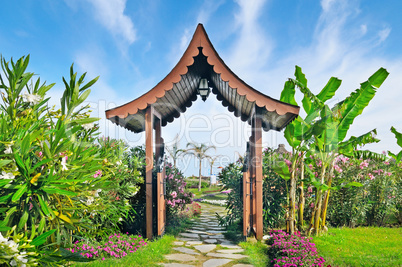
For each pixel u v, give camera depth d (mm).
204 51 6594
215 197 20125
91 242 5438
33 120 3420
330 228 8586
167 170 9164
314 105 7938
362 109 7789
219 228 9102
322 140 7953
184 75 7117
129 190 6609
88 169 3359
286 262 5117
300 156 8234
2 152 3008
